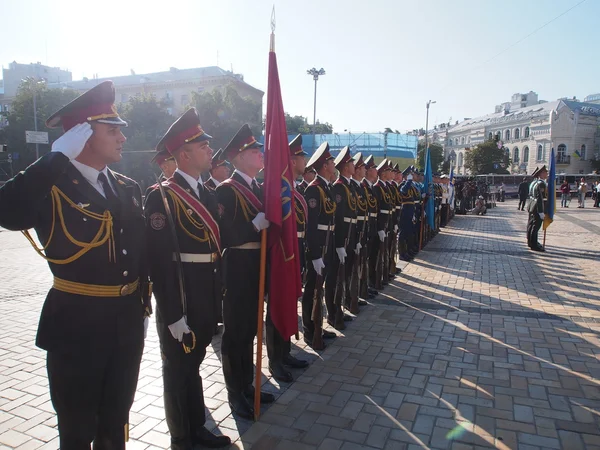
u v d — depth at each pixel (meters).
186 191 2.96
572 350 4.61
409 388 3.84
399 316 5.78
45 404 3.63
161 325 2.94
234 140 3.59
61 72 61.62
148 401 3.70
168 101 49.41
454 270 8.56
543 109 63.25
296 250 3.56
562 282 7.52
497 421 3.31
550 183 10.46
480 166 53.50
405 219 9.51
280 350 4.11
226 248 3.55
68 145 2.09
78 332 2.24
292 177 3.56
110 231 2.32
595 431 3.17
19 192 1.97
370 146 35.62
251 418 3.39
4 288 7.38
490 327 5.33
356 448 3.01
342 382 3.97
